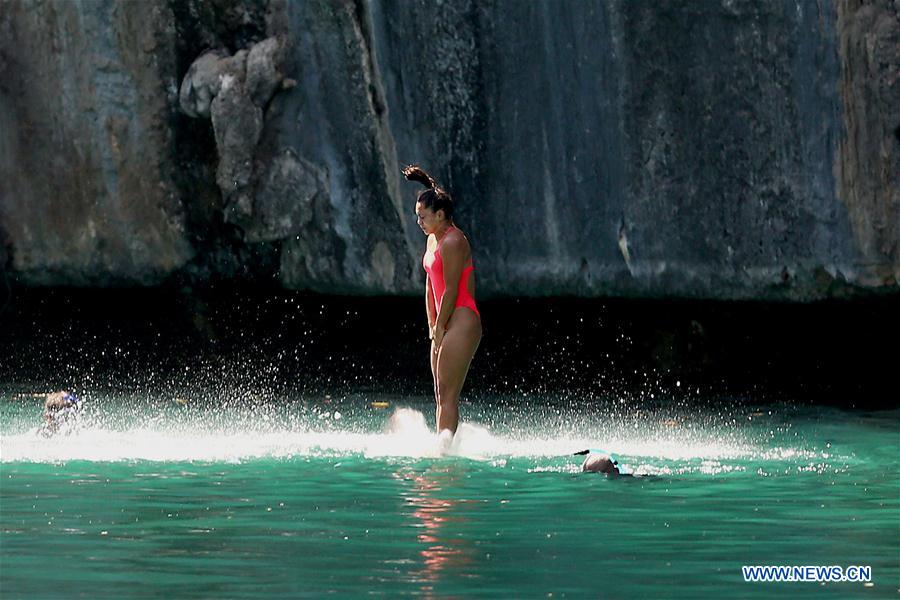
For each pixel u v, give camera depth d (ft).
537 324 180.04
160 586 56.95
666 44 154.71
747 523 74.49
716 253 157.79
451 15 160.86
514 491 85.51
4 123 178.09
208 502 79.87
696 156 156.35
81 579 58.34
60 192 178.50
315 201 169.37
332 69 165.48
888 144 148.25
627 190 159.12
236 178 166.61
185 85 167.84
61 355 183.83
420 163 165.27
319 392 169.48
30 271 182.70
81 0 171.12
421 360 180.75
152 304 184.75
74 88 174.19
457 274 113.70
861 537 70.54
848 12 147.95
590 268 162.40
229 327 182.91
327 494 83.51
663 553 65.41
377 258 169.68
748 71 153.07
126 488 85.35
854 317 167.12
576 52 158.10
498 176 163.84
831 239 153.07
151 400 157.58
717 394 170.30
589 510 77.97
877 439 126.00
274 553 64.18
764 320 172.76
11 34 175.22
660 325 177.68
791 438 126.62
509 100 161.68
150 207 176.14
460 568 61.00
